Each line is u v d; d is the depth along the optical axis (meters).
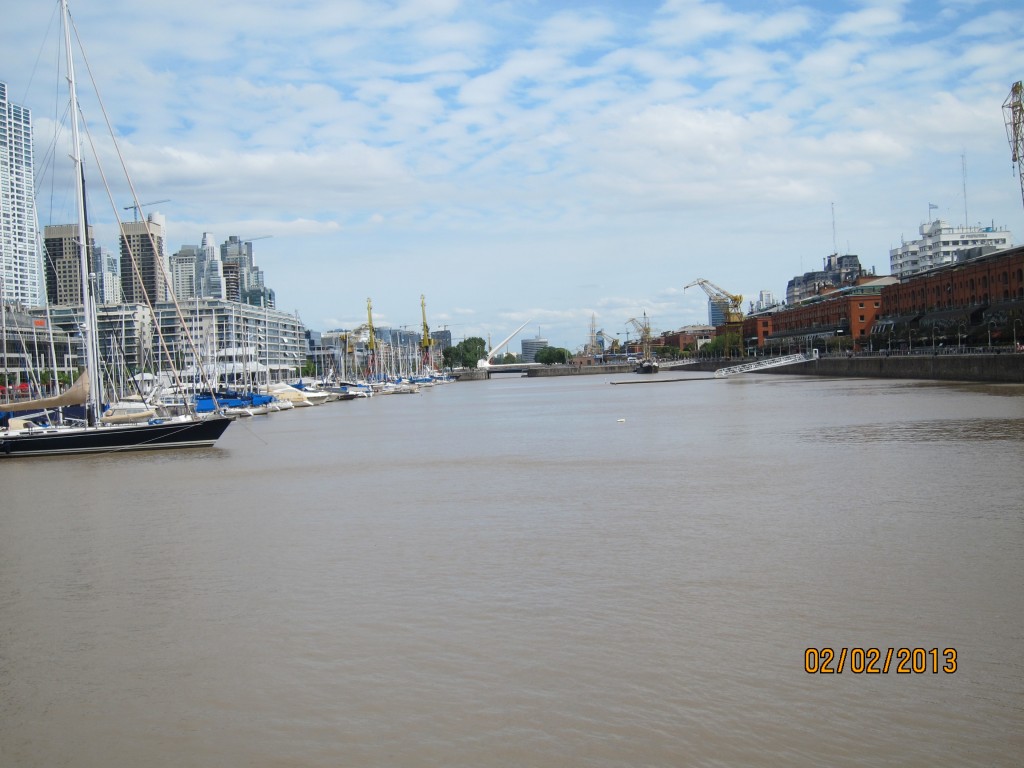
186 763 16.36
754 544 29.94
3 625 24.55
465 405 149.38
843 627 21.42
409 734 16.97
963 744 15.77
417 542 32.47
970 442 56.81
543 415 110.94
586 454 60.75
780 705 17.44
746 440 65.75
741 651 20.14
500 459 59.81
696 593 24.48
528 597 24.75
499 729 16.95
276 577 28.22
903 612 22.33
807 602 23.38
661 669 19.30
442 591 25.70
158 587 27.78
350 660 20.66
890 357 166.75
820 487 41.50
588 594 24.77
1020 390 106.62
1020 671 18.61
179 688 19.59
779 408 100.25
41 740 17.47
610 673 19.20
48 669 21.06
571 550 30.06
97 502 46.03
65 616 25.16
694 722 16.88
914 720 16.69
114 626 24.05
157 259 80.81
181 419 72.88
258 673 20.17
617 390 186.62
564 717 17.30
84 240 67.06
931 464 47.47
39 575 30.02
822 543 29.72
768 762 15.39
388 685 19.14
